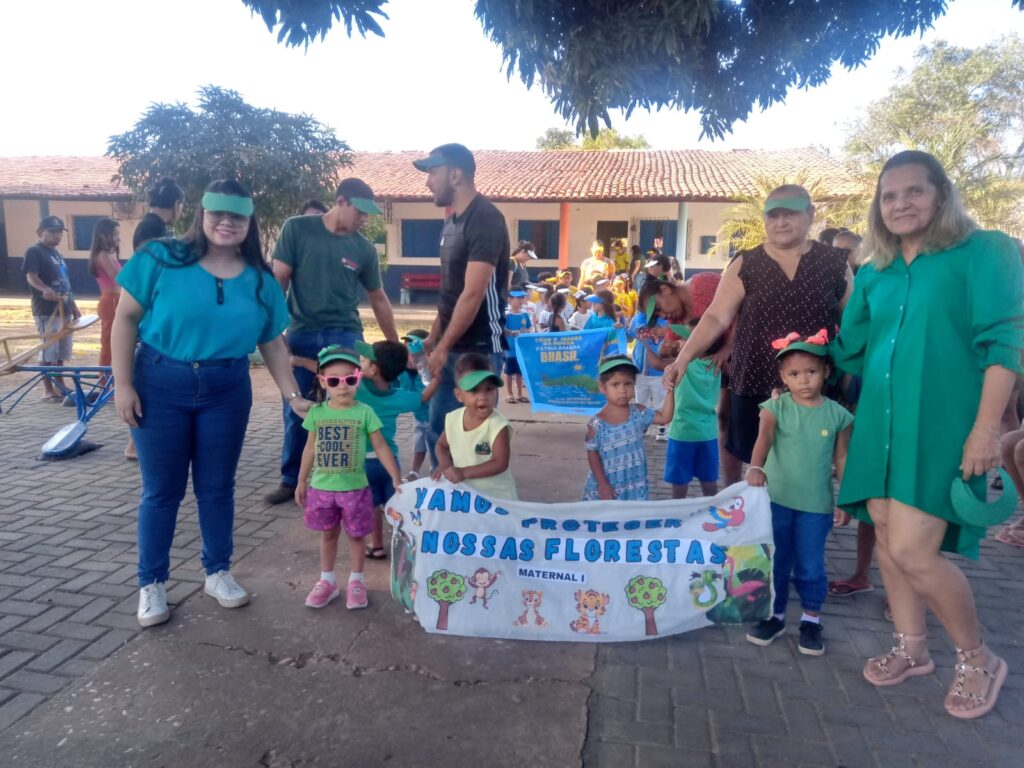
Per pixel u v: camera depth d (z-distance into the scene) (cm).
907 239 302
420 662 339
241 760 273
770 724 298
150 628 364
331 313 531
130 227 2534
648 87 355
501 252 426
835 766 273
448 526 366
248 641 355
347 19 352
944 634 372
